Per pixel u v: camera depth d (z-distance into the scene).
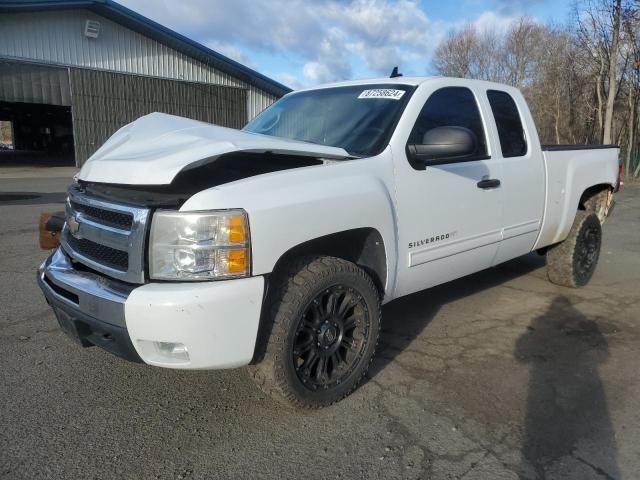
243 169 3.12
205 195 2.54
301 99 4.36
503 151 4.32
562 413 3.08
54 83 21.06
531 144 4.61
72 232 3.09
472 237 3.98
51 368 3.56
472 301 5.06
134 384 3.38
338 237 3.10
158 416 3.02
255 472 2.55
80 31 21.05
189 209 2.50
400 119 3.52
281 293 2.79
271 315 2.77
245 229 2.54
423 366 3.67
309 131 3.84
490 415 3.06
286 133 3.95
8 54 19.72
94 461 2.60
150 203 2.62
